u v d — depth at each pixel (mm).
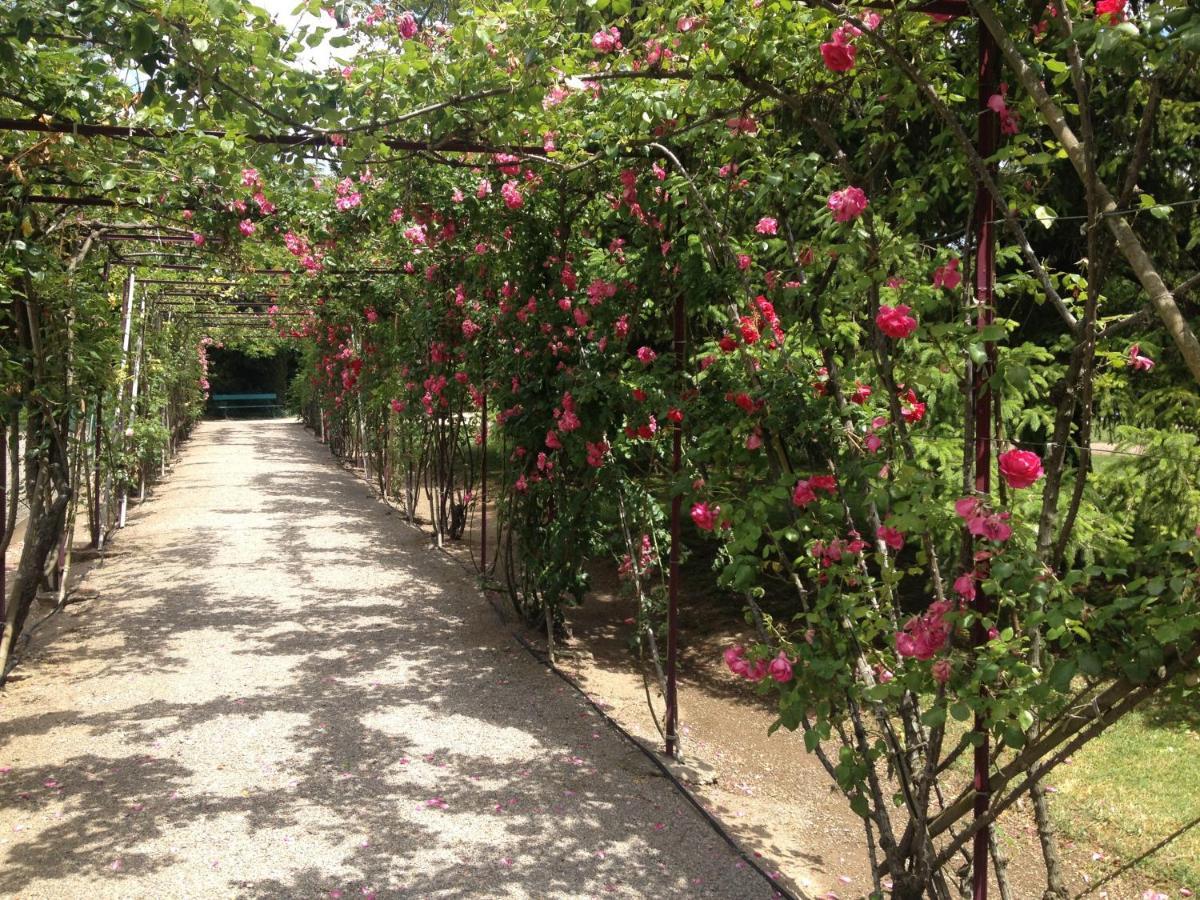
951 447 4188
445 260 6766
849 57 2242
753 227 3500
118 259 7156
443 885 2764
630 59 3307
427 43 3727
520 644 5387
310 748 3762
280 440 19547
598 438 4469
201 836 3008
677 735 3863
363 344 10961
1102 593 2113
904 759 2369
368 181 5570
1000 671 1952
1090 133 1869
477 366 6191
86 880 2723
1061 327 5059
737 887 2838
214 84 2982
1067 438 2129
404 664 4922
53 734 3857
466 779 3533
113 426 8367
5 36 2914
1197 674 1735
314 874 2799
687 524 8117
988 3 2129
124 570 7023
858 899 2846
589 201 4770
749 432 2805
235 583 6637
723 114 3133
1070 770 3879
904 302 2275
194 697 4328
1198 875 3057
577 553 5047
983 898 2154
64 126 3688
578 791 3484
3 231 4531
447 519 9102
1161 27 1700
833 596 2355
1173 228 4691
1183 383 4566
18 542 7289
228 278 9023
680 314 3797
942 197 4344
